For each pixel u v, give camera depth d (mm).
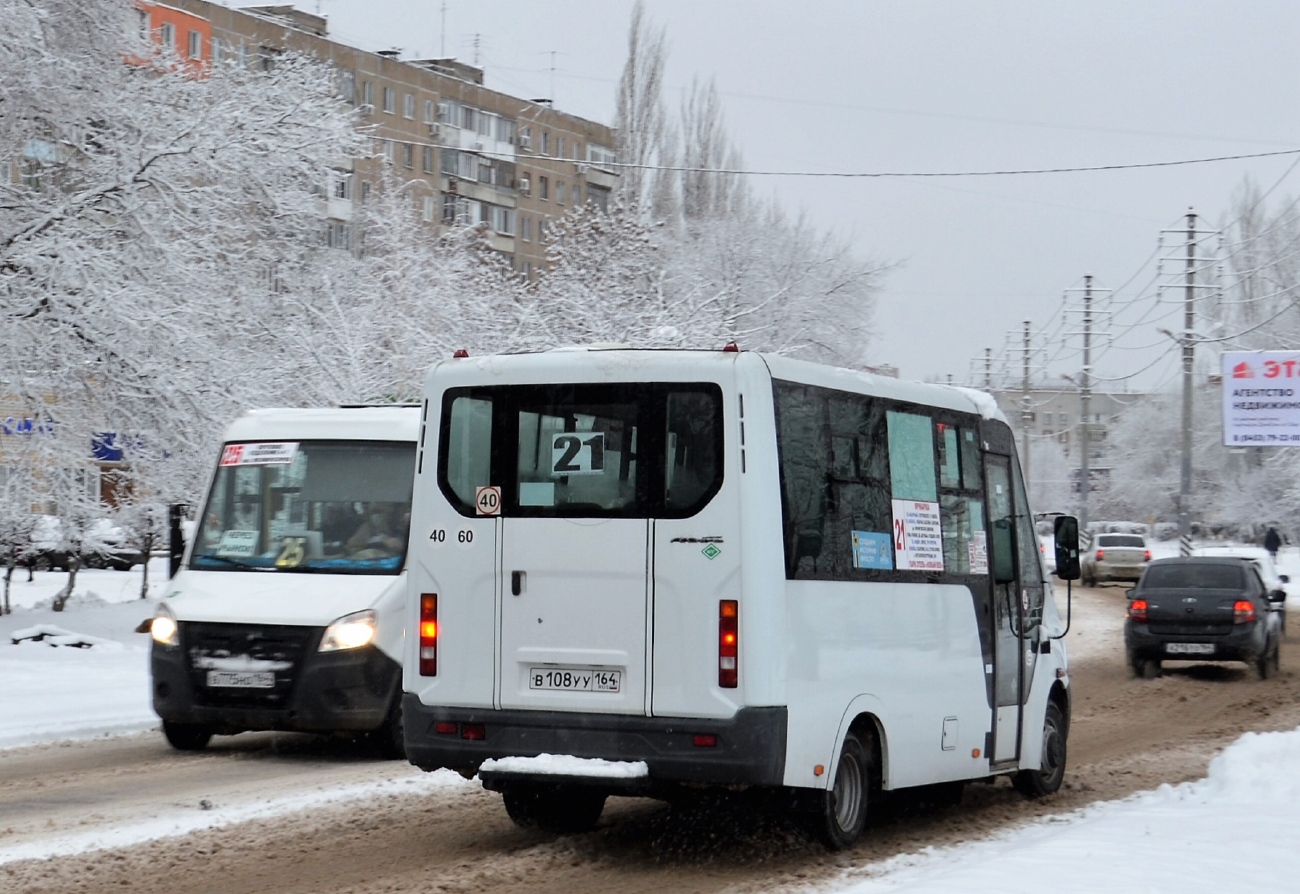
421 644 8977
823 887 8109
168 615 13469
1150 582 23344
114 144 23547
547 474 8797
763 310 43562
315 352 28688
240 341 25234
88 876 8328
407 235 35656
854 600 9180
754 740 8258
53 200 23500
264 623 13172
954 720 10289
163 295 23453
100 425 23328
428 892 7980
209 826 9898
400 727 13500
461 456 9008
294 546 14078
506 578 8797
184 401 23234
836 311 44344
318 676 13055
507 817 10359
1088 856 8414
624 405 8688
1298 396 49344
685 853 9109
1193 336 53969
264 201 24672
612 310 36406
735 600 8352
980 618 10773
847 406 9367
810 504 8820
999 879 7711
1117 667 24859
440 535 8977
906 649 9727
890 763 9500
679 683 8406
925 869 8547
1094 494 109250
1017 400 89000
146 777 12211
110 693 17328
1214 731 16531
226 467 14602
